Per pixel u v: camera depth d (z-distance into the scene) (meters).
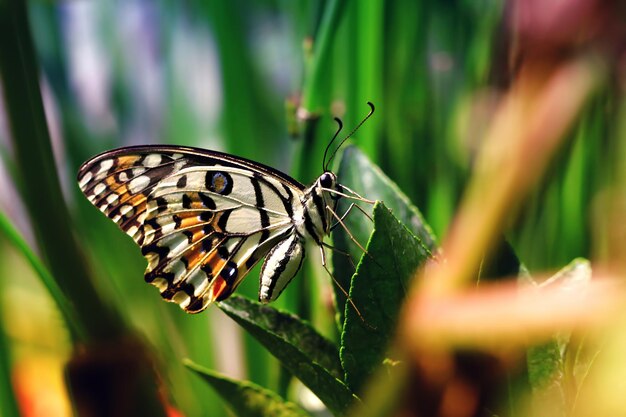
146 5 0.52
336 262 0.38
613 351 0.29
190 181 0.42
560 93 0.33
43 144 0.37
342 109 0.46
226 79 0.46
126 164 0.42
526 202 0.43
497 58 0.45
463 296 0.29
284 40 0.51
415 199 0.45
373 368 0.36
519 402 0.35
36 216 0.37
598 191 0.44
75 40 0.50
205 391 0.44
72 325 0.39
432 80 0.48
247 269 0.43
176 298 0.43
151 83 0.51
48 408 0.42
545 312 0.26
